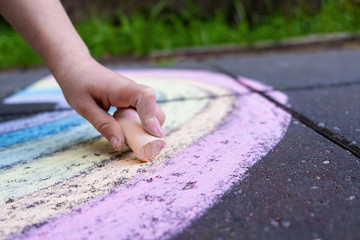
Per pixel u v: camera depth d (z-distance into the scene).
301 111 1.55
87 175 1.07
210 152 1.18
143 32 3.83
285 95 1.84
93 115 1.13
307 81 2.13
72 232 0.80
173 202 0.89
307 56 3.12
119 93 1.09
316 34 3.86
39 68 3.38
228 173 1.03
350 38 3.56
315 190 0.90
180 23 4.18
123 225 0.81
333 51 3.33
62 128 1.53
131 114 1.16
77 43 1.20
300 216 0.80
